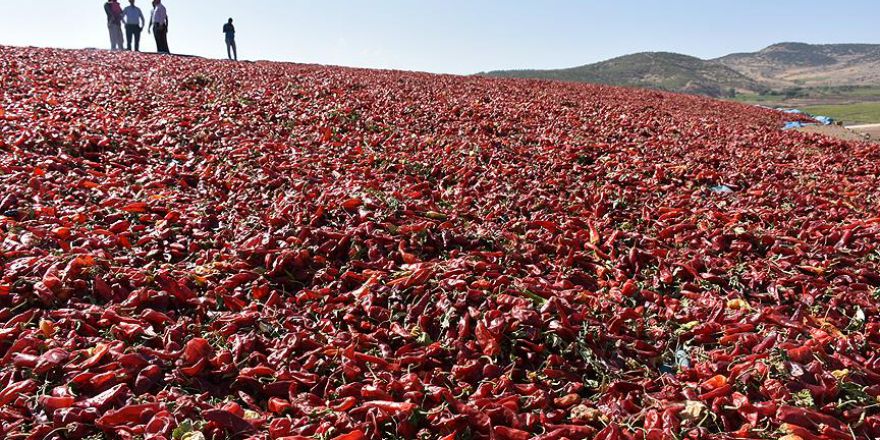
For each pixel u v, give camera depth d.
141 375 3.93
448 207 7.58
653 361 4.71
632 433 3.80
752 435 3.73
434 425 3.79
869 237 6.88
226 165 8.42
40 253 5.20
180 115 10.75
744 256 6.62
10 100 10.38
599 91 22.41
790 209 8.19
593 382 4.39
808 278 5.91
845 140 15.82
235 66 17.83
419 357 4.43
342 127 11.50
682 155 11.16
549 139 11.70
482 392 4.12
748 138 14.23
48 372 3.89
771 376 4.25
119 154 8.47
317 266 5.70
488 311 4.86
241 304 4.99
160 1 21.62
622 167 9.81
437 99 15.25
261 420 3.72
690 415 3.89
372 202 6.71
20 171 7.07
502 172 9.15
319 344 4.52
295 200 6.89
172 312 4.76
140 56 18.67
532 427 3.89
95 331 4.38
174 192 7.25
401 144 10.48
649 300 5.62
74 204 6.51
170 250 5.76
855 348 4.73
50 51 17.28
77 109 10.24
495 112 14.21
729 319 5.21
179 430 3.41
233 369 4.18
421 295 5.18
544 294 5.26
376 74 20.09
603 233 6.93
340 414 3.76
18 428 3.43
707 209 7.96
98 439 3.44
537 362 4.58
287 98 13.37
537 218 7.35
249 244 5.81
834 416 3.98
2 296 4.58
